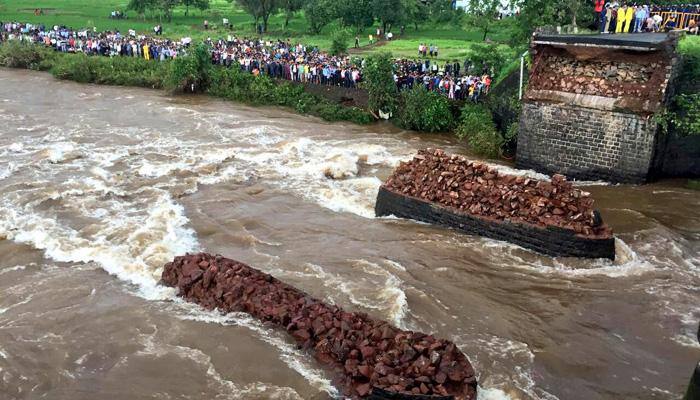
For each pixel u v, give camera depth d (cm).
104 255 1777
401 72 3875
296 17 7962
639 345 1423
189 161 2775
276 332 1379
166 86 4347
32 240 1877
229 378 1243
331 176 2623
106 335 1386
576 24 3472
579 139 2673
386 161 2881
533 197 1925
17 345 1346
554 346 1409
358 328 1308
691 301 1611
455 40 6094
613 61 2552
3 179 2450
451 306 1561
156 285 1612
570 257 1823
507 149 3116
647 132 2481
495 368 1312
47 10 8256
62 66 4694
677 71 2512
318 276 1680
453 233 1984
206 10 8831
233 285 1494
